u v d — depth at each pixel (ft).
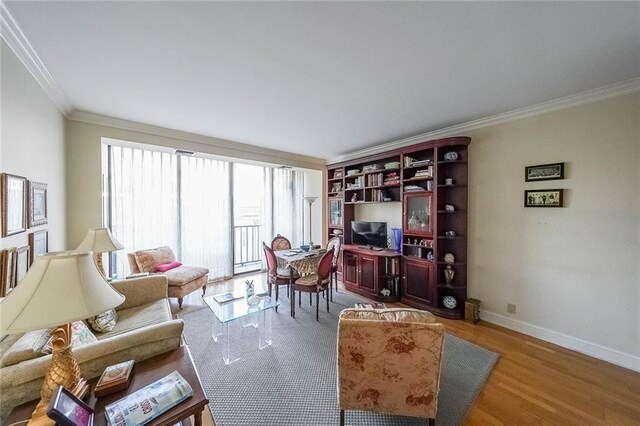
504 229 9.78
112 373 3.92
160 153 13.55
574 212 8.21
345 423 5.41
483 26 4.91
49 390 3.38
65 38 5.25
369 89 7.59
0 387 3.50
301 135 12.40
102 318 6.72
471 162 10.66
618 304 7.49
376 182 13.89
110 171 12.20
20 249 5.45
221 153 13.25
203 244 15.07
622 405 5.90
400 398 4.83
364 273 13.44
